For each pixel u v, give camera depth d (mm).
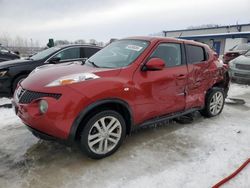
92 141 3086
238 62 8414
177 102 3992
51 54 6625
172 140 3809
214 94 4801
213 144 3688
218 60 5004
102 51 4207
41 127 2838
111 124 3223
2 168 2961
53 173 2881
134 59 3494
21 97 3066
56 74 3188
